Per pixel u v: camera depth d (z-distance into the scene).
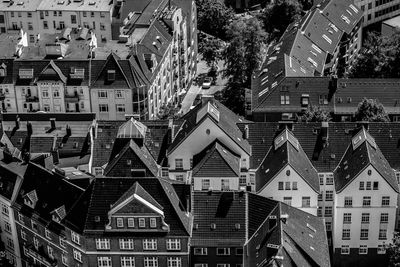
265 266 152.62
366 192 180.88
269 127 196.25
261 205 172.25
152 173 185.50
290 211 171.12
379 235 184.88
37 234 182.00
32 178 185.12
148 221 167.00
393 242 177.62
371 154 182.25
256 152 194.12
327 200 191.88
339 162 191.00
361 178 179.50
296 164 183.75
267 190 184.12
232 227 171.00
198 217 172.50
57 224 174.88
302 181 182.38
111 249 169.38
